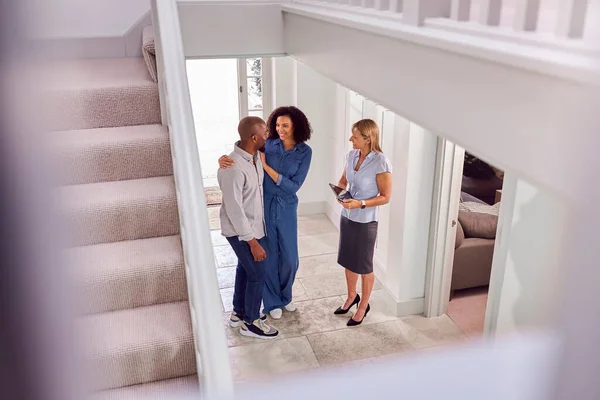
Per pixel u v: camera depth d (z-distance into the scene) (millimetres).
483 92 1113
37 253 723
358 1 1888
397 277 3877
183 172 1396
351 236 3574
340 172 5113
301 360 3430
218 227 5336
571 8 897
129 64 2867
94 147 2146
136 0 2984
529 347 1058
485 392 1137
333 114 5145
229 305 4066
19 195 698
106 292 1878
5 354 725
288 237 3697
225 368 1055
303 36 2459
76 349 764
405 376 1211
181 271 1932
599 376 970
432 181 3617
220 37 2717
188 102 1585
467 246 4051
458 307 4047
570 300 970
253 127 3000
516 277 2383
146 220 2080
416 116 1436
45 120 693
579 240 922
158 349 1753
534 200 2197
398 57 1510
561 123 893
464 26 1186
